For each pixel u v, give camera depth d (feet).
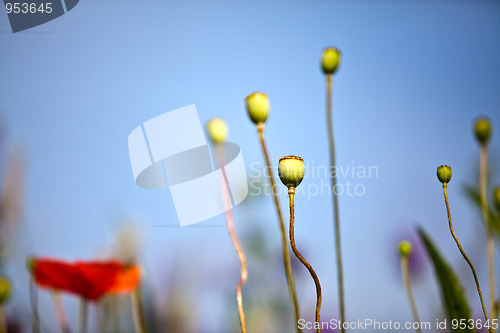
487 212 1.58
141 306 1.95
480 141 1.63
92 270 1.77
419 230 1.53
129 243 1.99
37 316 1.81
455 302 1.48
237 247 1.43
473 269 1.29
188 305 2.06
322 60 1.48
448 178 1.31
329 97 1.47
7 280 1.81
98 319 1.94
